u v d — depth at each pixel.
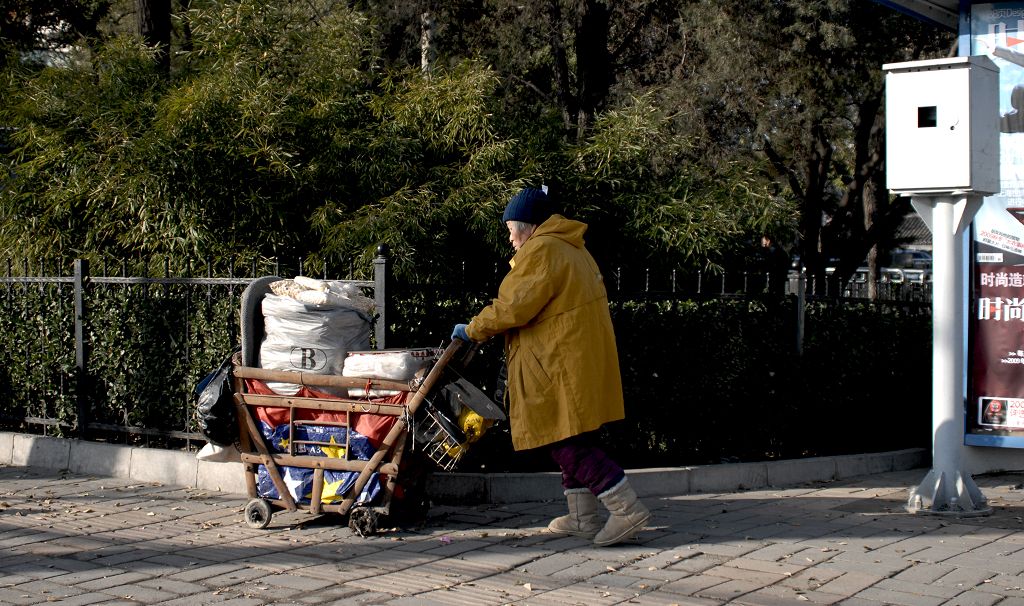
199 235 8.25
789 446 7.86
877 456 7.67
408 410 5.36
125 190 8.41
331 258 8.45
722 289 7.54
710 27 17.44
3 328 8.57
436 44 17.61
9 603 4.33
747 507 6.27
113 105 8.94
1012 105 7.42
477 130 9.03
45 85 9.41
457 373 5.40
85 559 5.06
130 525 5.82
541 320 5.18
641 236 9.19
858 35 18.34
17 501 6.48
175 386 7.38
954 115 6.00
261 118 8.39
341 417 5.59
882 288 9.37
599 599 4.38
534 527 5.73
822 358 8.04
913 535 5.53
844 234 24.31
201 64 9.57
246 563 4.98
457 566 4.91
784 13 18.17
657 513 6.09
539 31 17.20
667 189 9.67
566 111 17.12
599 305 5.24
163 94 9.27
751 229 10.41
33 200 9.16
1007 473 7.52
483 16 18.00
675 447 7.32
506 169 9.05
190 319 7.28
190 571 4.84
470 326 5.19
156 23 11.88
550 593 4.47
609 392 5.29
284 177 8.52
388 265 6.36
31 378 8.32
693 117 17.09
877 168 22.66
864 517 5.98
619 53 18.75
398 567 4.90
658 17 18.58
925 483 6.19
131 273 9.21
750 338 7.55
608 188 9.59
